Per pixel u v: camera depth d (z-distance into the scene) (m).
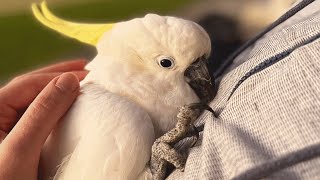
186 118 0.24
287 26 0.24
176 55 0.28
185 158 0.23
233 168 0.16
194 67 0.29
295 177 0.14
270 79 0.18
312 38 0.19
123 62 0.29
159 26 0.28
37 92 0.30
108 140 0.25
